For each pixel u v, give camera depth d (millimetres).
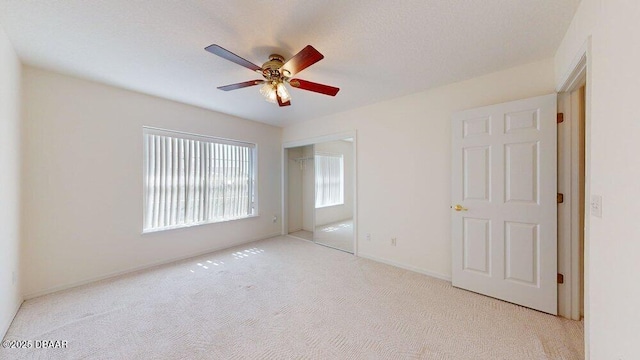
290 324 1924
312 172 5176
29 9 1505
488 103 2459
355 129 3654
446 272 2771
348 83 2689
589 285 1346
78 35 1796
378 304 2229
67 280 2520
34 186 2328
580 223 2004
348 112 3748
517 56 2111
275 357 1571
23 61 2189
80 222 2607
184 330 1844
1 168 1729
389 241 3275
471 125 2449
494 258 2320
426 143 2924
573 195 2010
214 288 2549
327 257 3572
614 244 1088
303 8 1500
